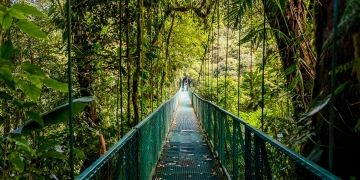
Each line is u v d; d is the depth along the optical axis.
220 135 5.60
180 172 5.43
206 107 8.76
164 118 8.16
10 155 2.20
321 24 2.38
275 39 4.29
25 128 2.11
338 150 2.22
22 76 2.04
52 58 4.80
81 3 5.07
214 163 6.02
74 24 5.07
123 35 5.67
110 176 2.17
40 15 1.97
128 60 5.05
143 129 4.04
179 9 9.25
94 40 5.29
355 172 2.20
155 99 9.16
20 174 2.41
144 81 6.40
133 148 3.22
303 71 3.62
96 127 4.50
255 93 5.18
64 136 3.65
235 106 9.37
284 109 4.42
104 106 5.62
